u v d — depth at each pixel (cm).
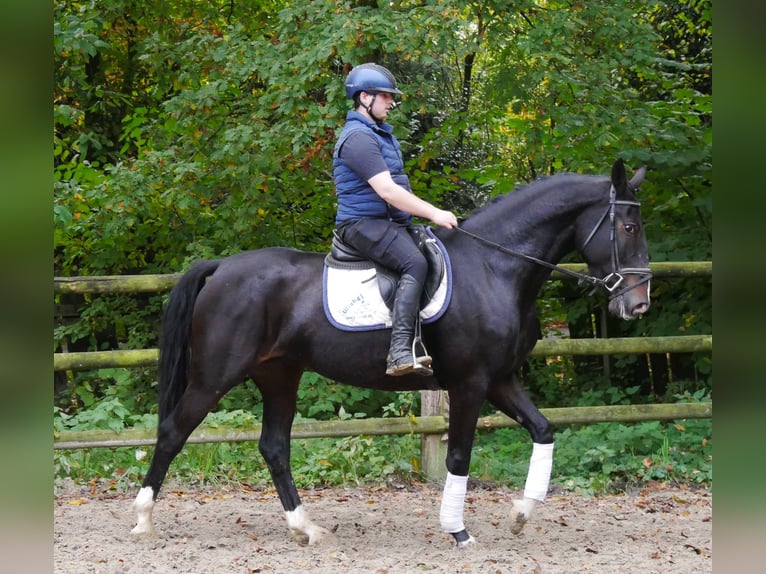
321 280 486
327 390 727
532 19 758
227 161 765
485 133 1048
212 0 927
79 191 763
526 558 461
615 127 763
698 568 443
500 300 474
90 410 693
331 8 718
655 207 809
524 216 486
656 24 988
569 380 888
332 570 436
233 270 494
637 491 654
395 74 870
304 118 730
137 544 485
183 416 490
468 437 477
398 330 453
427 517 568
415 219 848
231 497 625
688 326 796
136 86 1015
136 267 895
